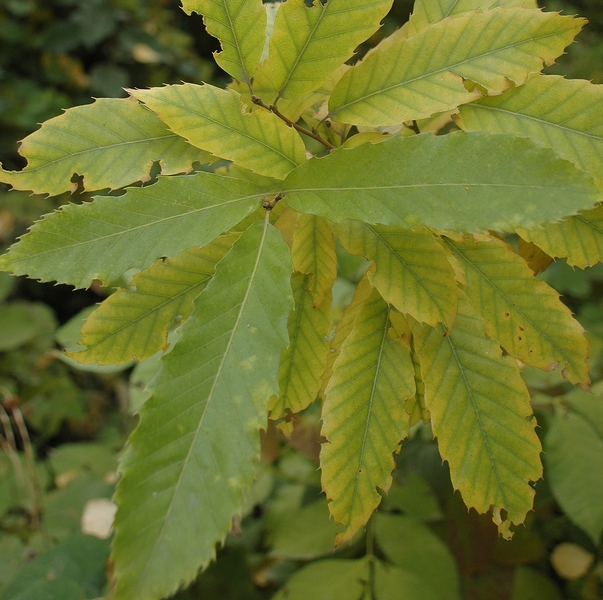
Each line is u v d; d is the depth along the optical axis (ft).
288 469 2.24
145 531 0.78
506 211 0.82
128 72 4.62
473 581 1.97
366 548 1.89
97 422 4.15
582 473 1.70
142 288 1.07
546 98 1.00
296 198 0.93
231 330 0.88
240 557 2.24
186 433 0.83
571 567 2.06
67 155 1.03
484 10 1.05
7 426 2.38
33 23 4.31
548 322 1.04
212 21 0.97
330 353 1.11
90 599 1.83
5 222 3.80
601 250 1.02
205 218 0.96
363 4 0.95
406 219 0.86
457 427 0.98
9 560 2.31
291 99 1.08
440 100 0.99
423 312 0.95
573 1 5.03
